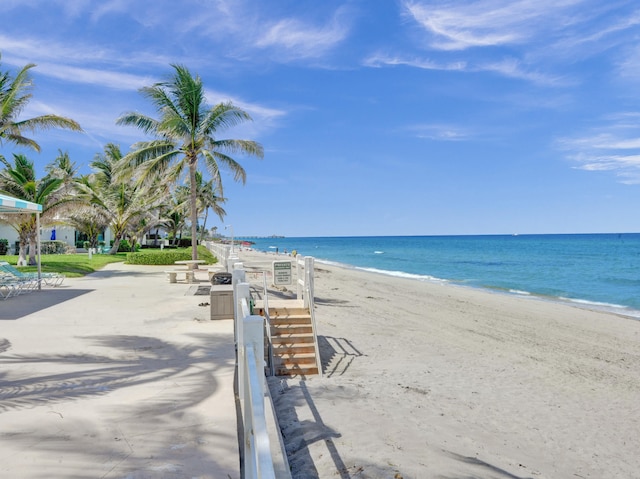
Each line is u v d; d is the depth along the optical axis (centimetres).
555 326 1487
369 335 1145
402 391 709
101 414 425
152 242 6341
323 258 6844
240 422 412
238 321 462
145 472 321
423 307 1741
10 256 3222
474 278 3456
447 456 458
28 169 2375
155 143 2433
